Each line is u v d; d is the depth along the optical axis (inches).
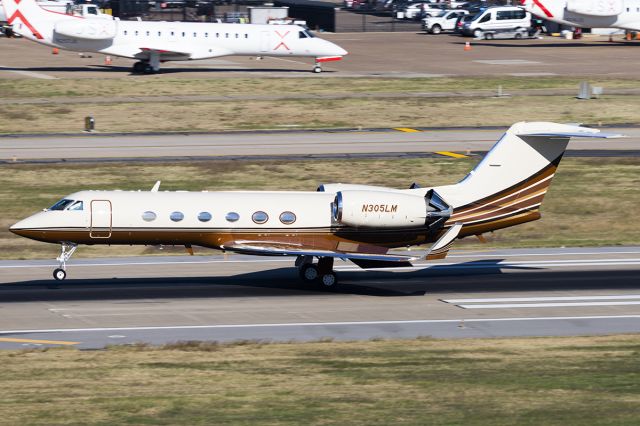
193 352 3730.3
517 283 5275.6
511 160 5182.1
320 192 5132.9
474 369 3472.0
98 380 3253.0
